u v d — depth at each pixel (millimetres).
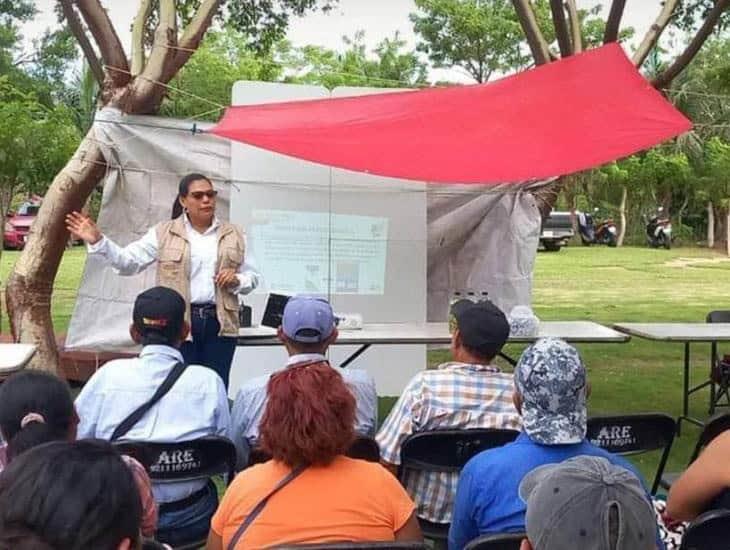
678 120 5391
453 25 27859
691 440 5695
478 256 7680
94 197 13344
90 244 4789
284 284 6812
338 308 6902
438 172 5223
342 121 5586
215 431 3004
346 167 5258
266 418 2141
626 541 1325
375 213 6945
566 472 1405
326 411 2105
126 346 6871
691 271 20781
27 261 6680
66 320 11531
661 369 8297
